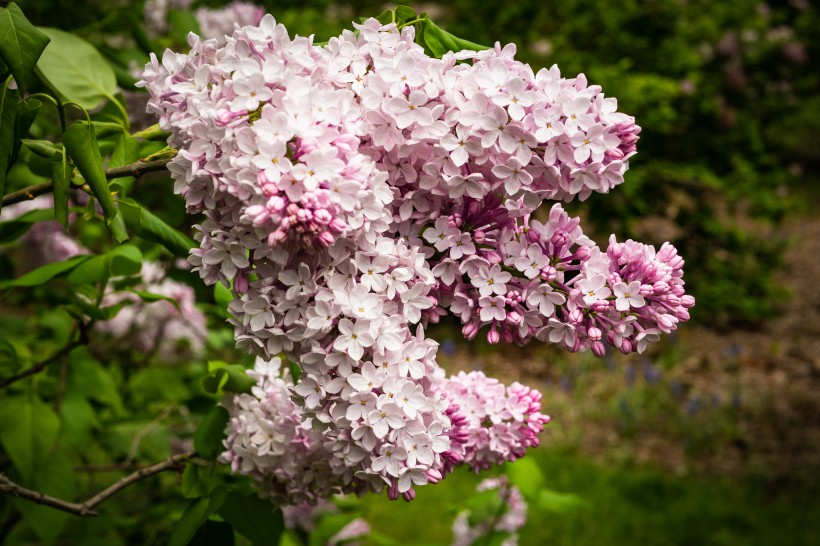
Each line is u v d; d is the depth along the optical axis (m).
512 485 0.93
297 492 0.67
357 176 0.54
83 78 0.78
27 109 0.63
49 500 0.67
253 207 0.53
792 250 4.49
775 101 3.93
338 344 0.56
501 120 0.56
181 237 0.75
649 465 2.44
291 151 0.55
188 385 1.21
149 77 0.58
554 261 0.60
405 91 0.57
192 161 0.55
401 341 0.57
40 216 0.82
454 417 0.62
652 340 0.60
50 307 1.09
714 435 2.56
